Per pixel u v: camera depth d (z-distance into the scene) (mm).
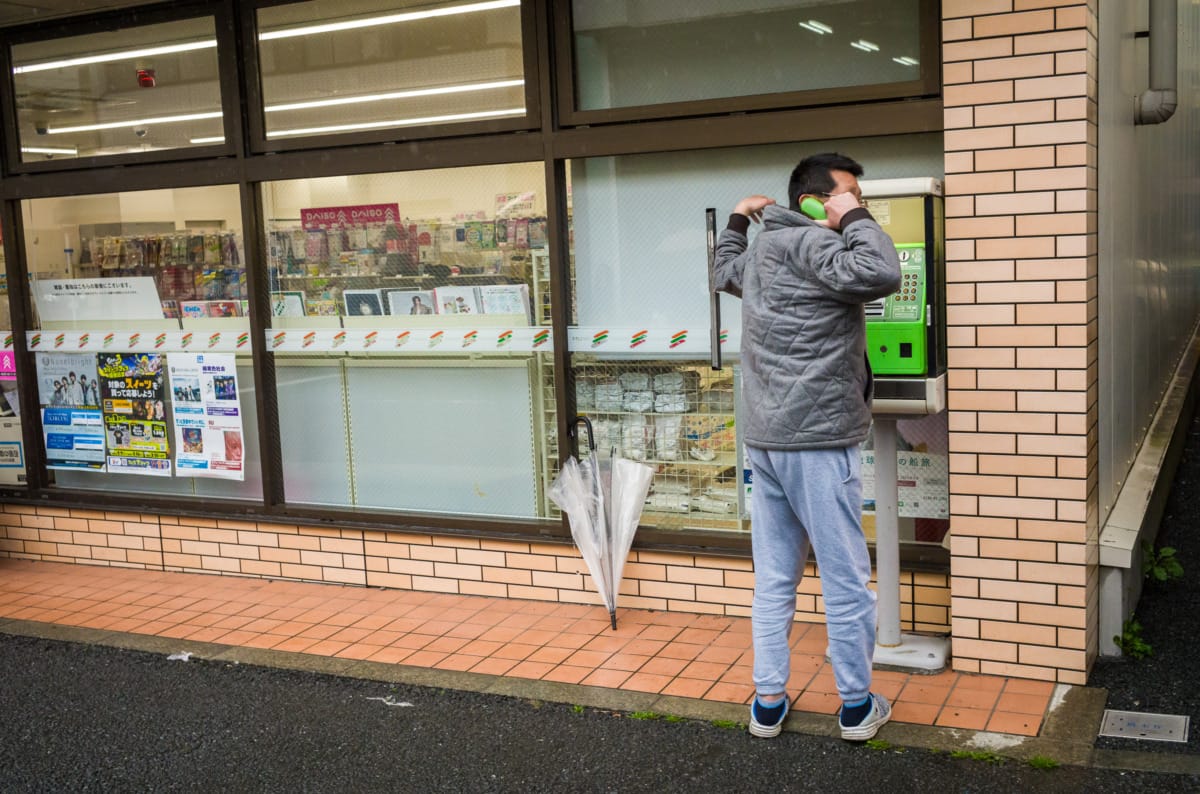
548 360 5520
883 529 4527
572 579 5453
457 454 5773
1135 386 5863
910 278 4152
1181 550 6156
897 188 4129
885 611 4574
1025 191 4113
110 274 6438
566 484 5242
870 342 4207
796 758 3857
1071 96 4016
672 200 5113
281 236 5973
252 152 5875
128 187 6188
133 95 6184
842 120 4609
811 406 3729
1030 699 4164
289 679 4781
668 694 4391
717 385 5160
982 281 4207
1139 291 5875
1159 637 4793
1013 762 3725
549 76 5160
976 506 4324
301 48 5738
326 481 6086
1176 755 3705
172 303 6293
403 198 5680
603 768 3877
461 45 5410
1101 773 3633
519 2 5270
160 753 4176
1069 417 4141
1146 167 6008
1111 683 4309
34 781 3994
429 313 5711
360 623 5391
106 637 5391
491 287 5551
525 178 5395
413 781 3869
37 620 5699
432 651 4977
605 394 5375
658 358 5246
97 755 4180
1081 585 4199
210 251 6137
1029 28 4047
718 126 4844
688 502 5285
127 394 6492
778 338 3762
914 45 4594
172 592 6055
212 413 6266
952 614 4434
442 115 5492
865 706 3902
